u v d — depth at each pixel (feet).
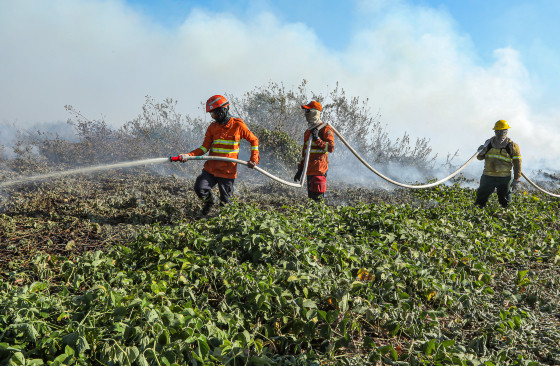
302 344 10.46
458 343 10.89
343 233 18.12
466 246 17.51
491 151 25.94
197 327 9.14
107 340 8.45
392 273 13.10
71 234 17.57
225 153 20.18
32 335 8.50
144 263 14.24
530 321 12.13
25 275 12.97
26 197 23.04
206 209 20.89
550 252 18.24
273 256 14.10
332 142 22.77
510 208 25.57
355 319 10.73
